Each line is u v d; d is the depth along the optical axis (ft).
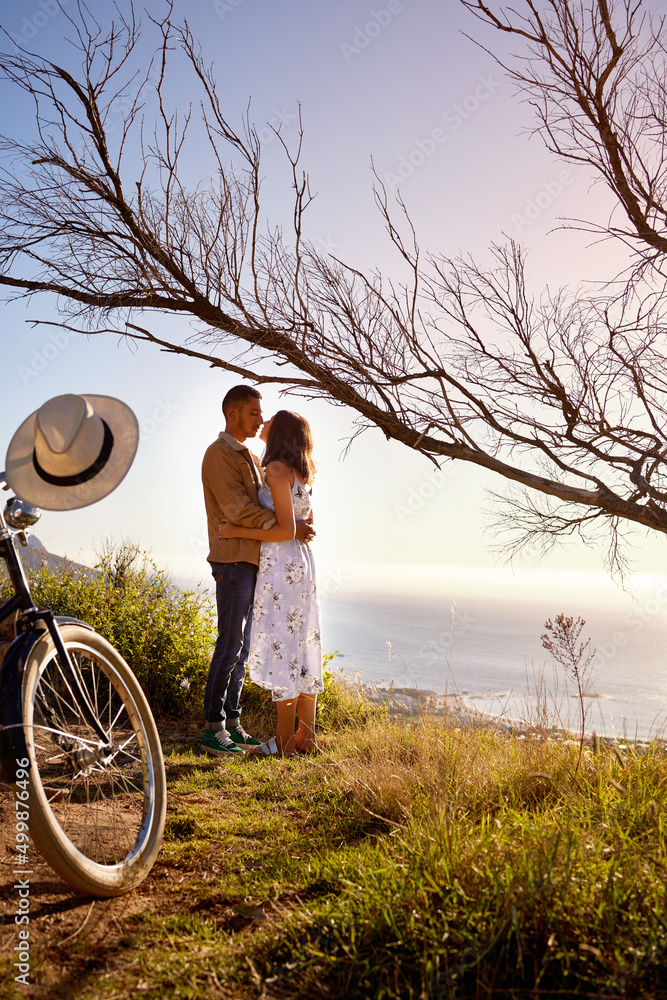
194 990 5.29
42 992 5.19
